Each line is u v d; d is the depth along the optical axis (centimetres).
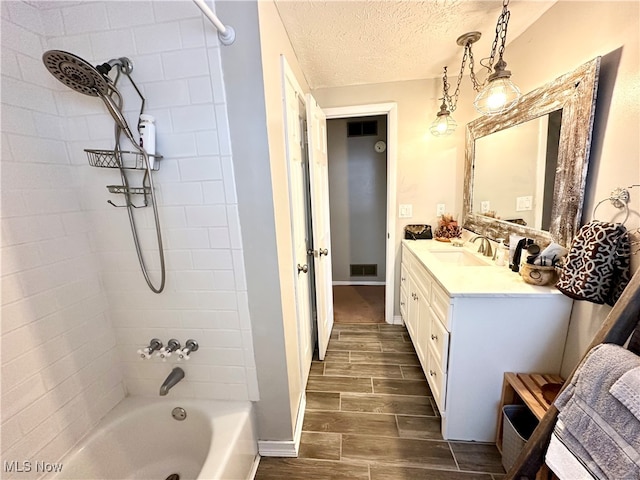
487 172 194
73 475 112
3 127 94
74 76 87
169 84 108
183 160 115
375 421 160
